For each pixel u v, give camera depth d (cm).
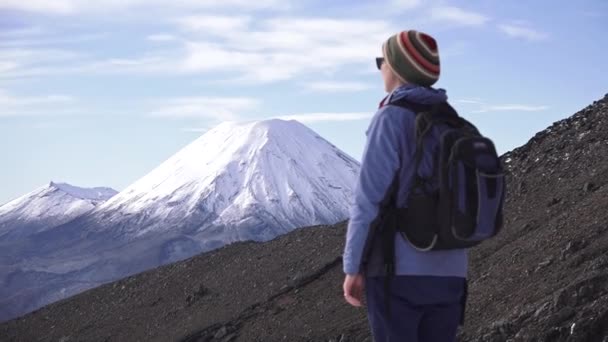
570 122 2161
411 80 525
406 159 504
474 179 486
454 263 512
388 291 505
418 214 498
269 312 2116
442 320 516
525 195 1888
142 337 2445
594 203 1520
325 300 2022
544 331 1044
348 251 501
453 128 506
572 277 1237
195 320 2358
